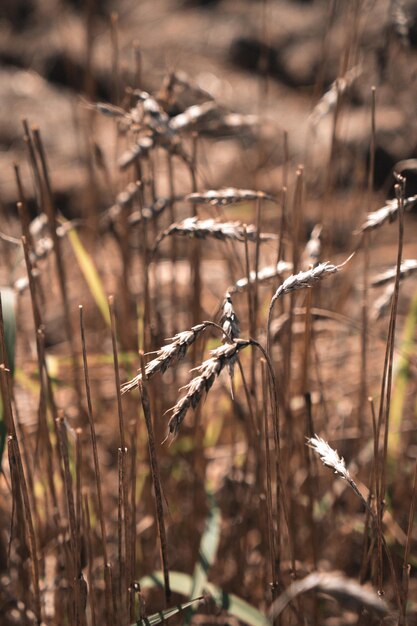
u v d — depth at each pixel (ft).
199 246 6.35
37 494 6.41
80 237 8.00
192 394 5.13
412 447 6.98
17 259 6.49
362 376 6.42
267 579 6.13
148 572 6.41
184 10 16.85
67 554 5.89
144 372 5.20
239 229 5.85
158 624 5.89
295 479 6.52
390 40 6.87
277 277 5.98
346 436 6.84
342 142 7.13
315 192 9.85
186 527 6.61
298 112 13.11
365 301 6.35
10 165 11.22
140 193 6.18
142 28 16.15
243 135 7.55
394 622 6.09
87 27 7.34
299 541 6.48
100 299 6.70
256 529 6.63
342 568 6.54
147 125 6.13
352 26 6.93
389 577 6.48
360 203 7.25
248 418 6.32
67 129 12.19
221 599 5.87
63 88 13.67
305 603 6.30
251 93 13.96
